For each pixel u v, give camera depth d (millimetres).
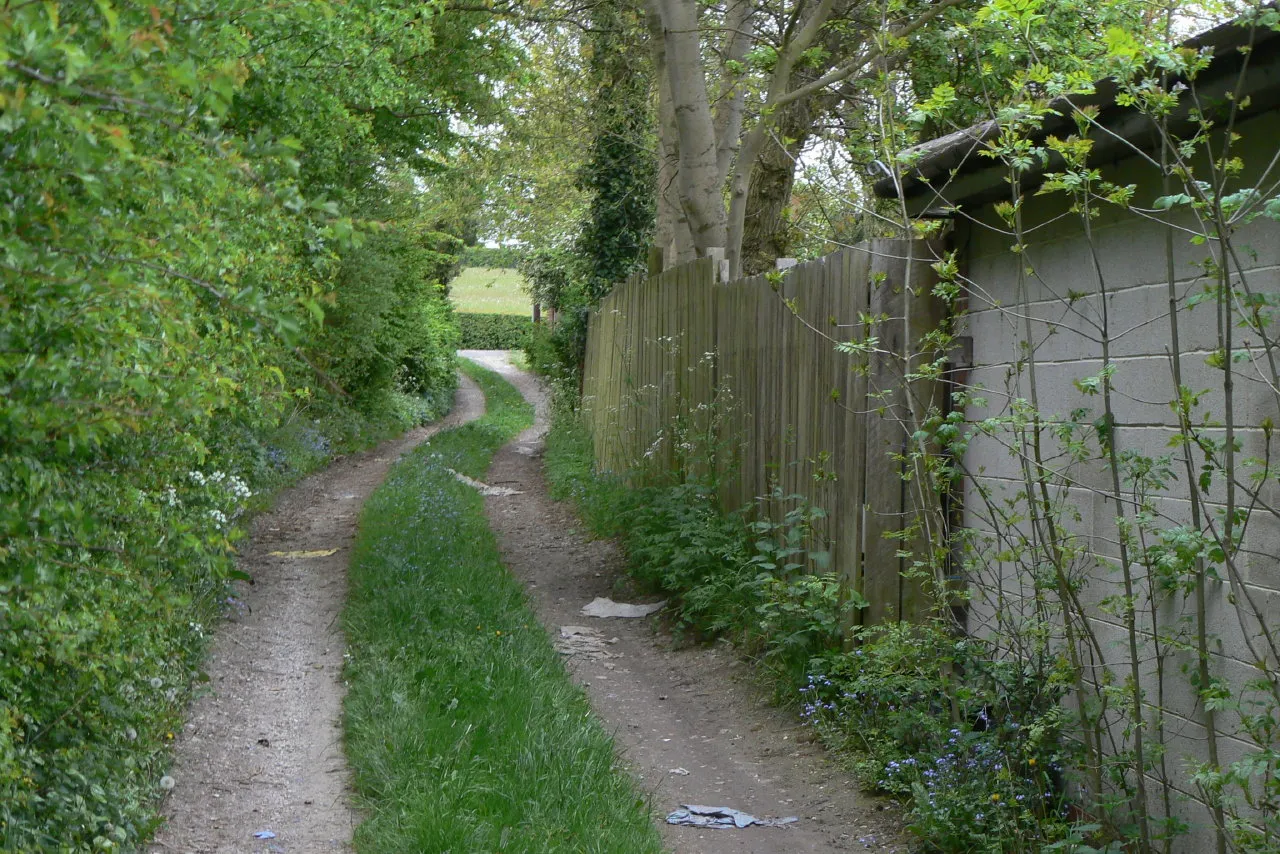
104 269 2652
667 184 12984
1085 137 4250
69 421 2676
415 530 10938
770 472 8219
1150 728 4430
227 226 3963
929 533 5438
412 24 8578
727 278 10109
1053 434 4758
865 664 5918
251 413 5012
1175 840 4234
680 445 10055
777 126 13492
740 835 5102
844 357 6879
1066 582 4355
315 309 2730
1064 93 4180
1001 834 4531
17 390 2625
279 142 2637
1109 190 4355
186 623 6551
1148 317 4477
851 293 6781
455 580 8898
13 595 3166
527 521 13734
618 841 4633
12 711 3549
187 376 3273
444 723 5766
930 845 4770
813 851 4906
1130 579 4199
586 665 8000
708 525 8711
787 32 9555
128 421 2762
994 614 5449
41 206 2531
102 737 4680
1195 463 4156
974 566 5055
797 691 6715
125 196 2947
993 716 5230
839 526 6953
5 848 3553
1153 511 4066
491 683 6480
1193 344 4207
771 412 8305
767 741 6348
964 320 5926
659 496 10016
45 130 2320
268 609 8828
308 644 7910
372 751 5520
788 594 6859
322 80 7062
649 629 8930
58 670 4301
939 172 5449
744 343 9000
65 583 3307
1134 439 4551
